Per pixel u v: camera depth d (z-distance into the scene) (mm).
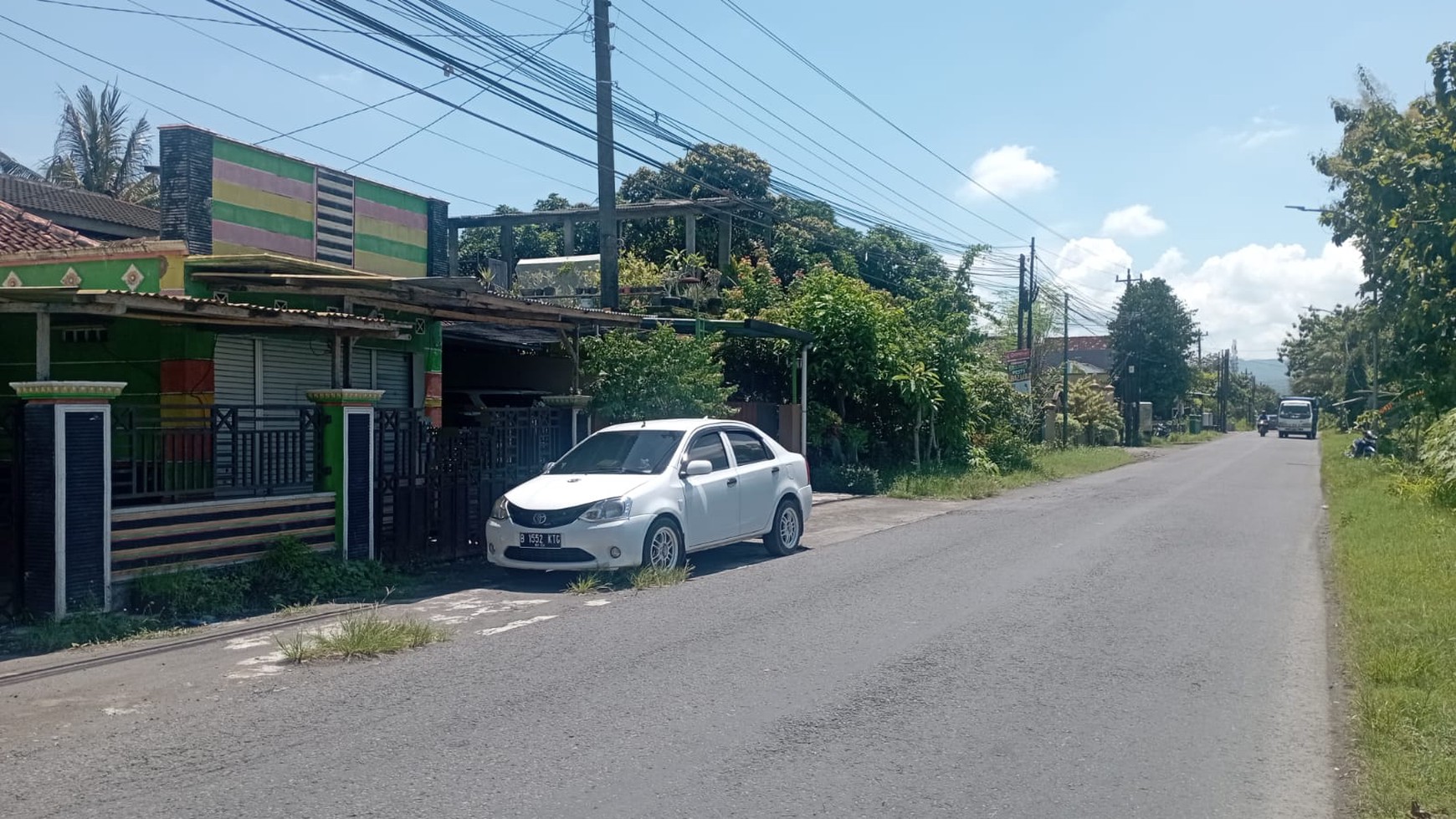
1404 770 5105
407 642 7727
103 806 4719
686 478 11164
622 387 15031
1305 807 4801
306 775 5086
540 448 13445
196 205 13078
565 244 29953
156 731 5793
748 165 35125
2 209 15359
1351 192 22547
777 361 22406
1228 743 5676
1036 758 5402
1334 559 12234
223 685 6746
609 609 9109
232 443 9734
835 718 6027
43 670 7133
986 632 8203
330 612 9203
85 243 14477
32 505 8219
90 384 8344
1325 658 7539
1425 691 6363
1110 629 8375
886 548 13008
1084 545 13320
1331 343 67438
